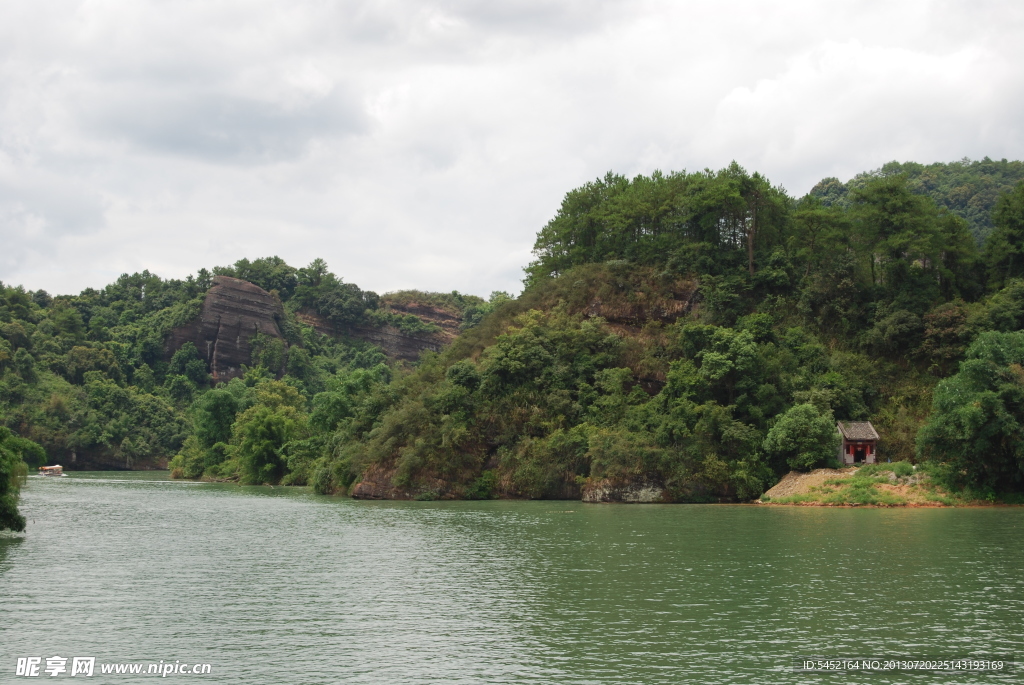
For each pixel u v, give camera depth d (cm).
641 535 5694
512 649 2841
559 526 6372
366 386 13200
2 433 5547
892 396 9619
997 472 7681
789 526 6125
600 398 9919
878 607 3378
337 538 5738
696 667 2631
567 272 12169
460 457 9775
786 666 2636
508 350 10294
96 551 5106
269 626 3170
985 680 2497
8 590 3847
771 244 11781
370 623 3212
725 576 4075
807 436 8519
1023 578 3959
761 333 10162
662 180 12912
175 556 4903
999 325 9375
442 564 4550
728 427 8806
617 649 2831
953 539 5269
